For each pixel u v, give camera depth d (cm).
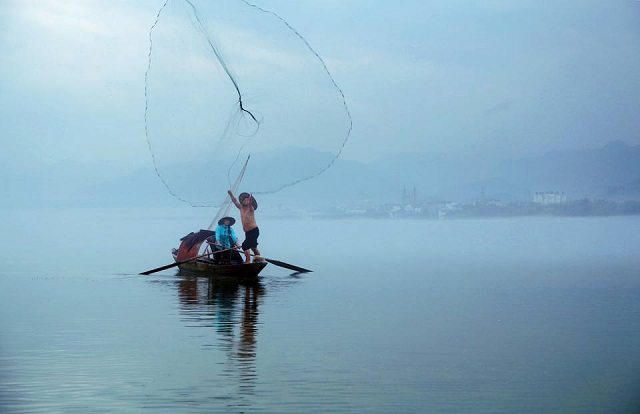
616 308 1217
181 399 688
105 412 652
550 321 1087
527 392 716
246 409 662
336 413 654
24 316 1102
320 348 893
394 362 825
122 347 892
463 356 857
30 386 724
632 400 692
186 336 958
